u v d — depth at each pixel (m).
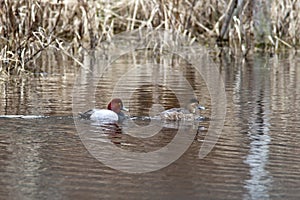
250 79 22.33
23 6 23.81
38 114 15.87
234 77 22.80
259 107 17.27
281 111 16.81
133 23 29.17
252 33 31.22
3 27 23.36
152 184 11.01
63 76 22.41
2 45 23.31
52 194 10.48
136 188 10.81
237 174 11.55
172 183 11.08
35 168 11.71
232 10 30.66
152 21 29.67
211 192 10.68
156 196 10.48
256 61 27.55
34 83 20.81
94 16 27.84
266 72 24.16
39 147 13.00
